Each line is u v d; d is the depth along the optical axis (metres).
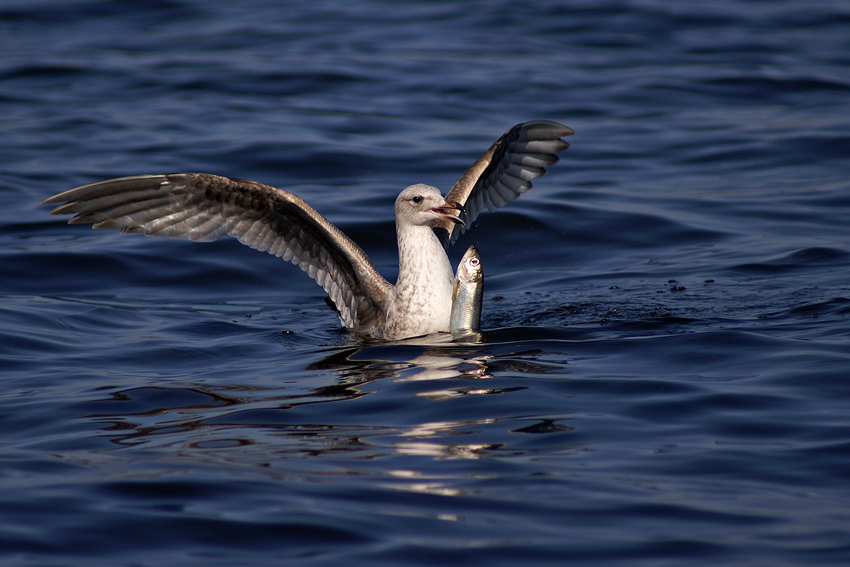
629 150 20.19
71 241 15.70
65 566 5.73
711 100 23.41
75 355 10.68
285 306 13.51
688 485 6.69
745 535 5.95
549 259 15.15
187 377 9.82
